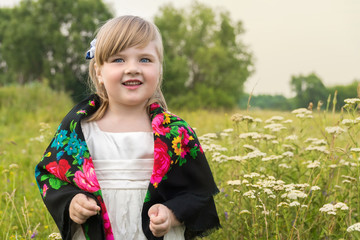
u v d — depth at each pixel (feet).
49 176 6.86
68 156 6.70
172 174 6.81
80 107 7.13
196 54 145.18
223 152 11.57
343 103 9.94
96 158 6.81
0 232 10.45
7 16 173.58
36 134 29.01
